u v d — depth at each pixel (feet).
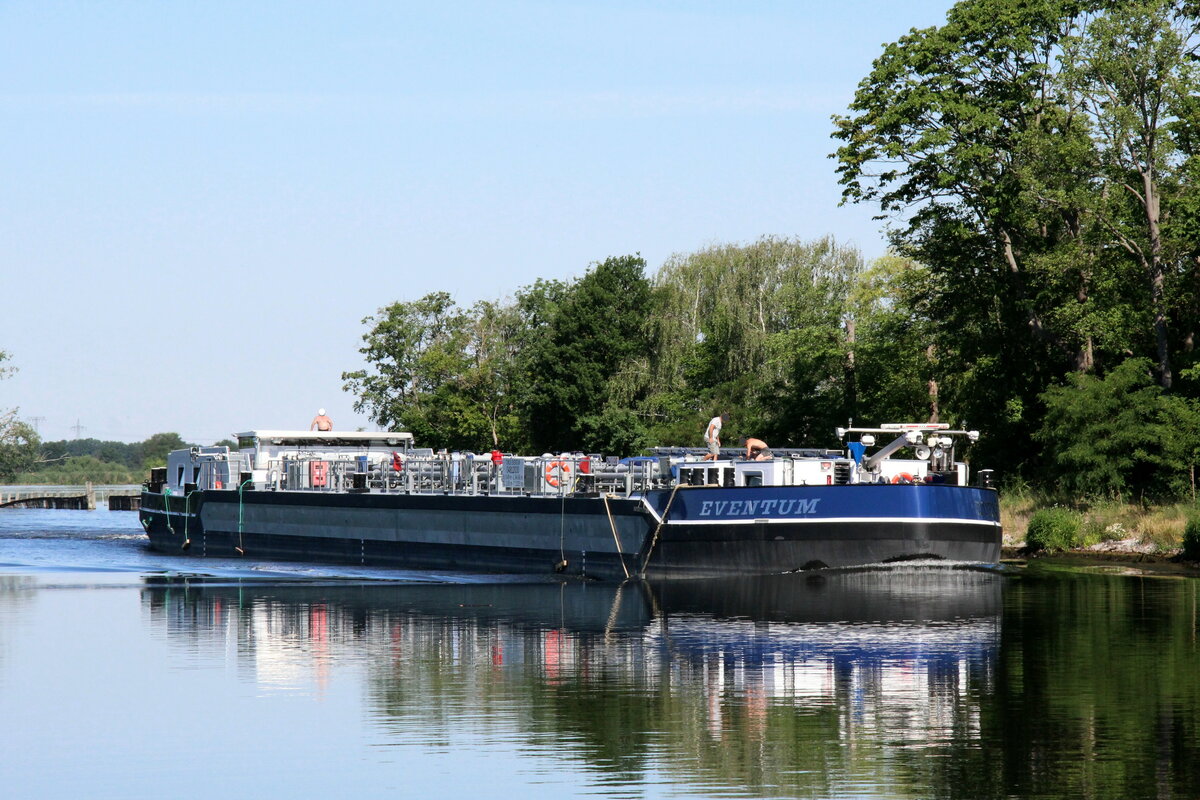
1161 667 95.55
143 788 68.54
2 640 115.03
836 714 81.56
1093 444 210.79
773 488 154.10
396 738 77.36
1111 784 65.98
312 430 237.66
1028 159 225.35
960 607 130.00
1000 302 244.22
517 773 69.97
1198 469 210.38
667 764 71.05
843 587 146.61
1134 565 174.81
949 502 153.28
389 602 143.13
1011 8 225.35
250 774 70.64
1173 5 222.48
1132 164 230.27
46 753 75.20
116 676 97.35
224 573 183.42
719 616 125.70
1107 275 233.14
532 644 109.60
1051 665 96.84
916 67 230.89
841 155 237.25
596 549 168.35
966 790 65.57
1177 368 226.38
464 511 188.55
